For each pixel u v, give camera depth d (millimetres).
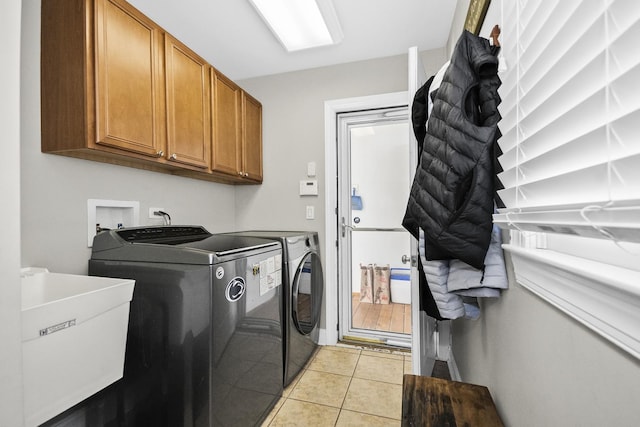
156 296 1259
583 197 510
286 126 2623
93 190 1482
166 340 1230
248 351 1436
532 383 761
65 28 1204
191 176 2154
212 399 1197
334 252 2535
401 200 2531
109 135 1247
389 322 2604
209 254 1199
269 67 2533
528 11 691
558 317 638
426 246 1118
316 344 2406
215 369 1213
